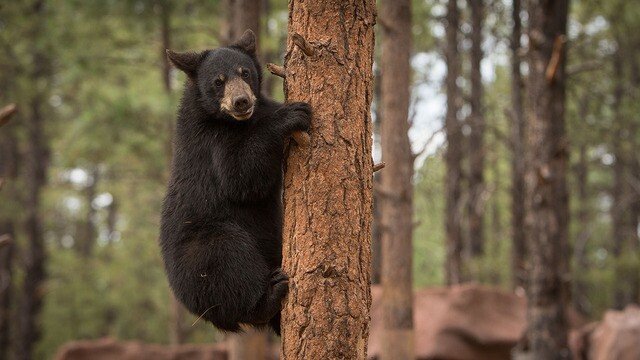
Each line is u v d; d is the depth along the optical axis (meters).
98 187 38.22
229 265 5.72
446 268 24.25
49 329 30.06
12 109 5.68
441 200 31.47
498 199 31.14
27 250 29.14
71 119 31.83
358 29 5.00
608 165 27.59
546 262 12.02
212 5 19.27
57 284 30.83
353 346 4.79
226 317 5.78
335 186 4.86
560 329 12.01
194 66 6.46
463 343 15.61
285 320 4.96
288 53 5.14
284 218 5.05
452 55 22.89
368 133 5.02
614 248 26.97
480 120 21.86
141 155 22.14
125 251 32.00
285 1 21.06
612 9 20.94
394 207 11.90
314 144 4.91
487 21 26.66
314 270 4.80
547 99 12.00
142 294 30.56
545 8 11.99
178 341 21.52
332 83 4.94
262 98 6.60
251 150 5.39
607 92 21.41
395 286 11.90
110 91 21.69
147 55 23.56
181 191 6.06
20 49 23.05
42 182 31.22
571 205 27.81
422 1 22.66
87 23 19.55
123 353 17.45
